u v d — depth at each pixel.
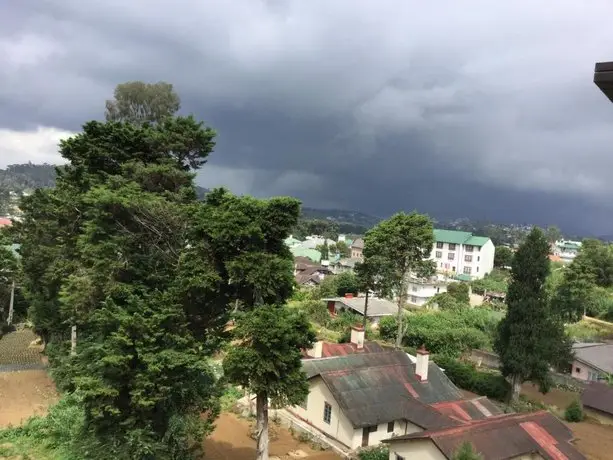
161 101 43.16
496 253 123.19
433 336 50.00
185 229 23.84
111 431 20.00
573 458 20.97
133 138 28.59
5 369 40.97
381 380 29.33
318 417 28.88
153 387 19.12
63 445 24.36
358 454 25.48
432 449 20.12
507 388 37.66
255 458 24.80
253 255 18.97
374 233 50.56
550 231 173.38
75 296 24.94
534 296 35.12
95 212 24.30
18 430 26.61
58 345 36.88
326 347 35.00
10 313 61.22
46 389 35.56
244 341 19.31
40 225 37.22
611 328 58.94
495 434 21.12
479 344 50.38
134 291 23.55
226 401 32.28
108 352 19.41
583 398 35.28
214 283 19.59
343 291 76.94
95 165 29.52
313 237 172.25
